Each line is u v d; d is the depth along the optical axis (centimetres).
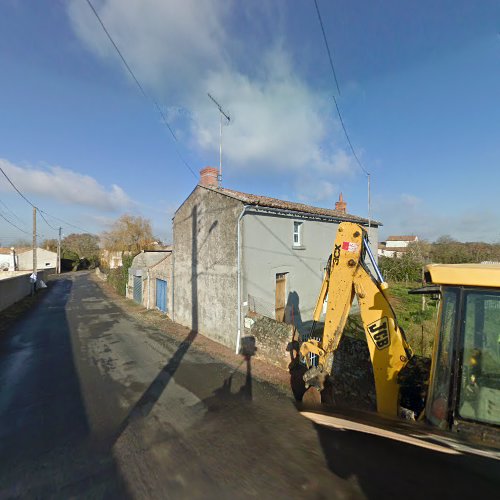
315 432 284
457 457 181
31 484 339
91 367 760
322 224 1298
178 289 1334
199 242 1128
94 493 322
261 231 988
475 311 242
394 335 369
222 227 986
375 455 209
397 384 353
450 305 256
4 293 1752
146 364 781
